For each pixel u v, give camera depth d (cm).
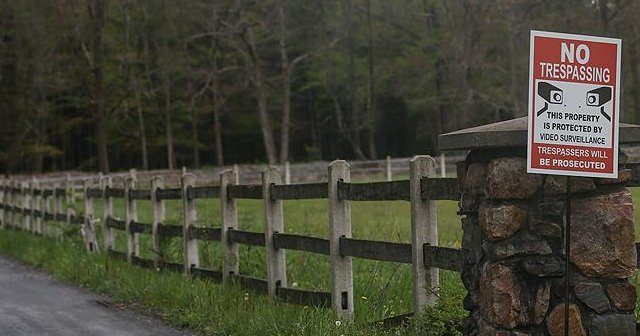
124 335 800
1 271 1376
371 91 5506
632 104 4019
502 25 4066
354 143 5588
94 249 1408
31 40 4278
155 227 1133
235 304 816
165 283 969
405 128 6212
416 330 594
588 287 485
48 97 5297
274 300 802
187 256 1034
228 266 930
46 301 1034
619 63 466
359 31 5416
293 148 6631
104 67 4575
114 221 1310
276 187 827
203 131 6303
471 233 530
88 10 4016
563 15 3594
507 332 484
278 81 5494
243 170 3834
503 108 4141
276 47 5259
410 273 877
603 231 484
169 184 3284
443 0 4500
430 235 621
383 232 1288
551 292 486
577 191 485
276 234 830
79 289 1123
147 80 5069
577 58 461
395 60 5262
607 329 484
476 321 520
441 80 4869
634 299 488
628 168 550
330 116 6100
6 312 963
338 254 717
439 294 620
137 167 6438
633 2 3462
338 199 720
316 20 4919
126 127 5681
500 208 486
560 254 484
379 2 5188
